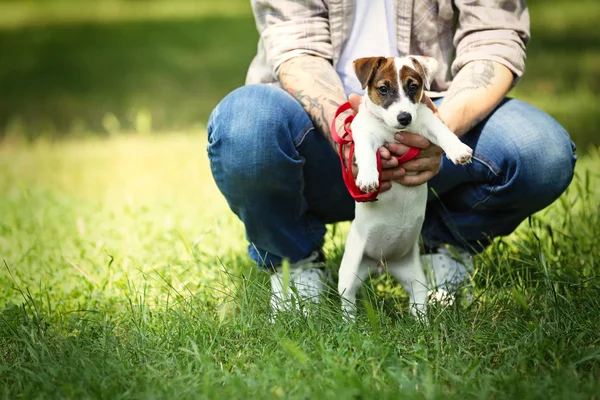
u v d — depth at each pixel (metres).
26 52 16.14
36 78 13.68
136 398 2.75
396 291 3.96
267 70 3.93
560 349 2.95
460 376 2.80
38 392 2.86
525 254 4.00
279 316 3.30
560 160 3.51
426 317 3.29
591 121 8.05
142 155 8.03
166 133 9.35
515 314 3.31
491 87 3.55
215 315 3.54
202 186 6.44
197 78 12.98
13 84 13.29
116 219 5.34
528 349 3.01
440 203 3.89
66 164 7.89
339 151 3.36
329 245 4.59
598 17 15.38
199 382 2.88
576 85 10.04
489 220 3.76
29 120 10.71
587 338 3.13
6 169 7.84
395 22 3.70
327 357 2.85
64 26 19.48
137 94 12.02
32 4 24.56
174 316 3.48
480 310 3.41
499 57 3.63
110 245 4.75
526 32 3.74
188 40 16.62
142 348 3.17
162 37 17.17
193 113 10.54
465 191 3.75
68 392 2.78
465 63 3.66
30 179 7.33
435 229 3.93
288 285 3.58
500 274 3.79
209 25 18.39
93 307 3.85
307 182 3.78
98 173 7.40
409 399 2.57
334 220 4.07
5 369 3.03
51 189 6.76
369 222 3.39
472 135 3.63
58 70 14.30
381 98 3.23
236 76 13.02
